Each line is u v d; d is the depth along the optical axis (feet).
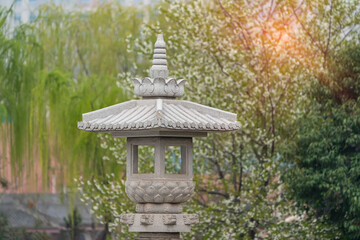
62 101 102.42
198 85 82.79
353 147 73.41
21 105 103.35
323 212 77.77
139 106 36.70
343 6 85.40
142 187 35.86
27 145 104.32
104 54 126.31
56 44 122.31
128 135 36.88
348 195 69.26
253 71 84.38
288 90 83.25
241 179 82.64
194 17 85.15
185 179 36.52
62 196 109.91
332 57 75.97
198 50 85.61
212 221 77.56
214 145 82.17
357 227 70.49
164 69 37.27
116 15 127.95
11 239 123.44
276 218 79.71
